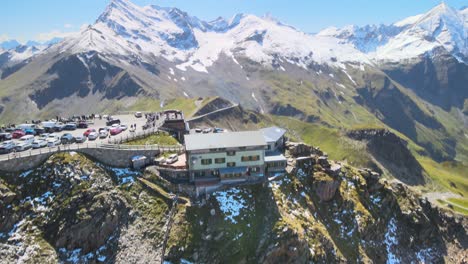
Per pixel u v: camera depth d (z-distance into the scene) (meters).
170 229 96.06
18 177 97.12
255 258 95.25
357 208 122.00
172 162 113.00
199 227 98.12
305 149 133.38
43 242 88.88
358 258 111.81
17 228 89.75
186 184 106.56
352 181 130.38
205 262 93.00
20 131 130.75
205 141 111.44
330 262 103.81
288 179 116.25
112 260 90.25
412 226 136.00
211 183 107.00
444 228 150.12
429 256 132.75
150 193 103.19
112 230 94.50
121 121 158.75
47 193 95.88
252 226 101.00
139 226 96.25
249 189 108.50
